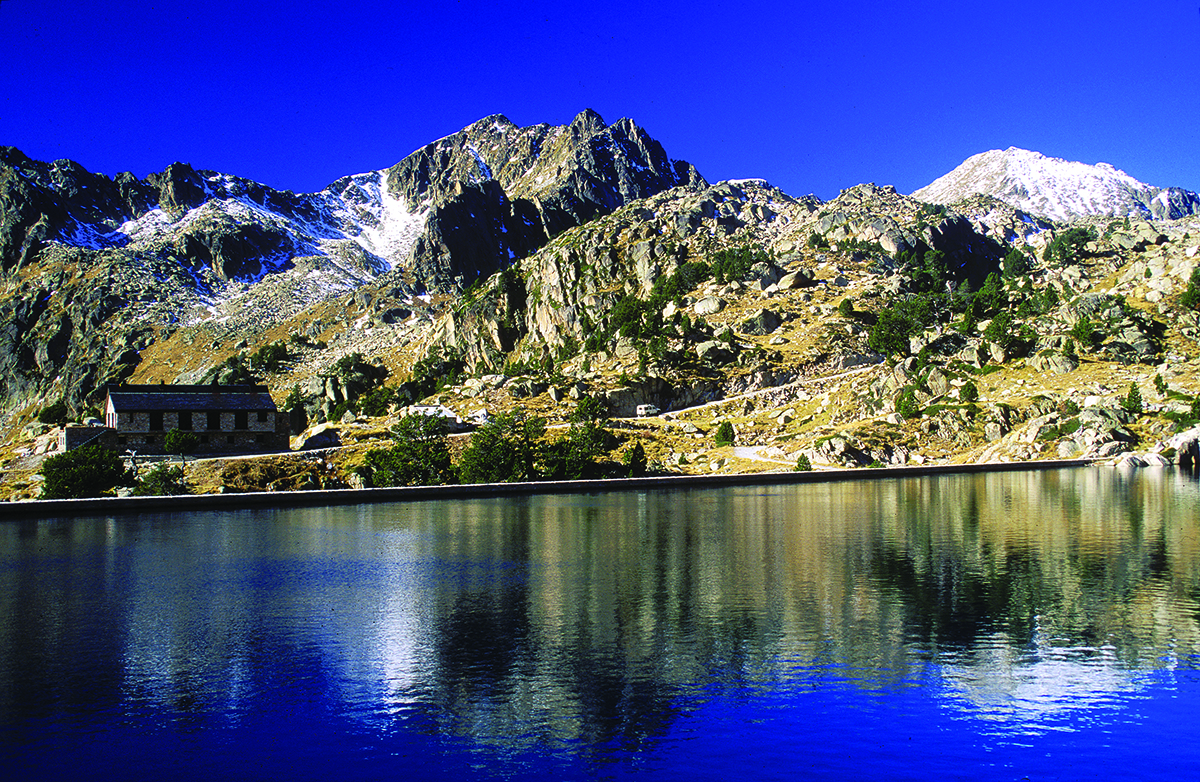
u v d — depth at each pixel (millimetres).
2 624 36406
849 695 27031
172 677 29484
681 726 24891
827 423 154625
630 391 182125
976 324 194625
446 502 86375
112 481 107250
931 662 30000
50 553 54156
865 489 97000
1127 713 25406
